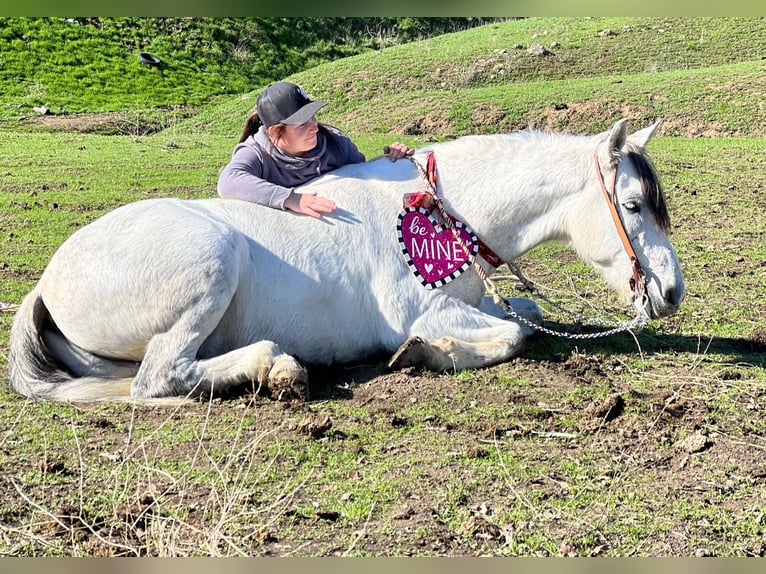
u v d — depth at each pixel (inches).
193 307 192.4
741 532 144.3
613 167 210.4
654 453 171.8
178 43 1222.9
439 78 948.0
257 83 1201.4
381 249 213.3
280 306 206.2
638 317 217.0
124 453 161.3
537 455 170.2
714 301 278.8
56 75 1042.7
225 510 138.6
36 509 147.8
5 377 210.8
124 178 501.7
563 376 212.2
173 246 192.7
